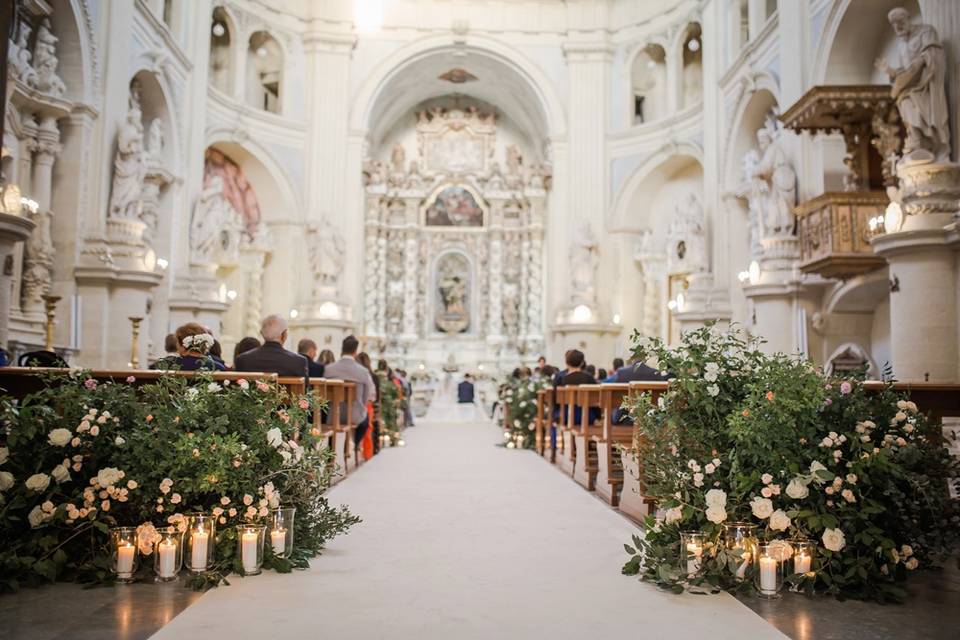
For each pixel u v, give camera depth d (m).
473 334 27.41
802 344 13.35
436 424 21.80
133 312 13.13
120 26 13.62
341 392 9.10
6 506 4.31
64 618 3.69
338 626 3.63
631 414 5.45
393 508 6.88
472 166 27.75
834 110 11.33
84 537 4.47
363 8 23.16
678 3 21.09
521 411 13.41
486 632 3.58
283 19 22.33
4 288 8.43
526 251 26.97
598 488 7.88
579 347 22.45
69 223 12.55
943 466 4.78
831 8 12.32
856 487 4.36
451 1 23.67
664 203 22.91
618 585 4.37
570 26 23.48
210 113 19.98
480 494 7.80
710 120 18.56
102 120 13.07
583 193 23.16
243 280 21.64
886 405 4.77
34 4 11.71
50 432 4.41
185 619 3.69
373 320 26.36
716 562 4.30
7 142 11.50
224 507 4.54
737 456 4.47
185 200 17.52
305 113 22.80
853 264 11.14
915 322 8.98
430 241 27.72
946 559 4.80
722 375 4.79
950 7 9.13
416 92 26.47
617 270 23.11
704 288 18.19
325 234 21.95
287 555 4.64
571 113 23.36
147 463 4.45
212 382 4.96
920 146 9.20
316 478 5.23
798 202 13.62
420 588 4.27
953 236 8.63
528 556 5.05
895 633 3.62
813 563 4.23
